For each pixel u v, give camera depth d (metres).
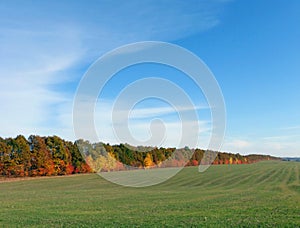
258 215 18.83
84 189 42.09
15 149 63.06
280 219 17.41
